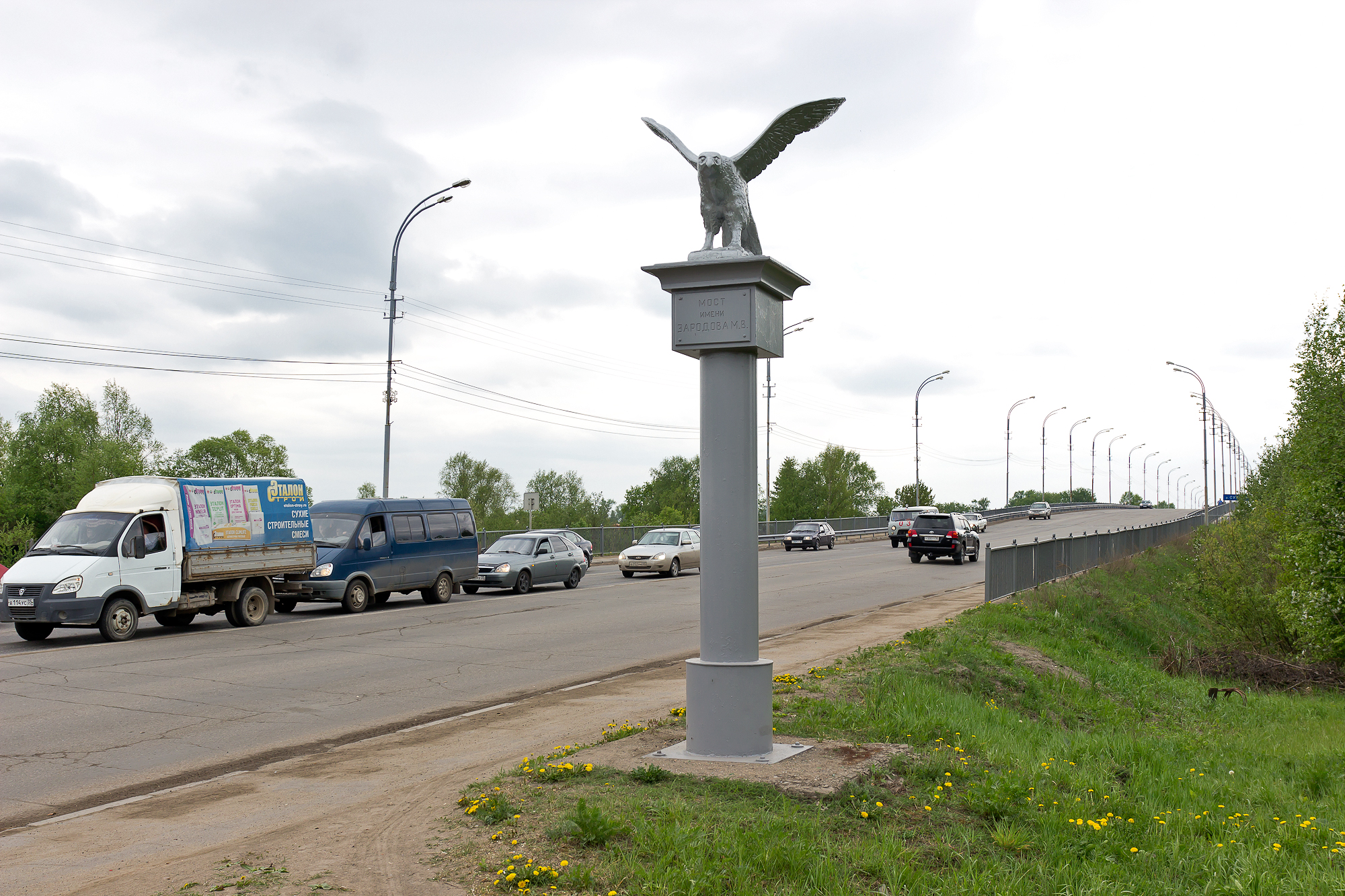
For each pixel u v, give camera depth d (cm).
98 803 689
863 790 592
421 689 1171
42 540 1631
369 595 2131
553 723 949
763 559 4028
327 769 775
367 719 996
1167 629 2309
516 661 1395
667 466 12812
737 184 703
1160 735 1149
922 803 586
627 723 866
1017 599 1986
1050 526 7588
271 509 1889
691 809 544
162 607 1678
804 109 695
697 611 2091
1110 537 3144
